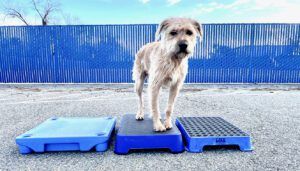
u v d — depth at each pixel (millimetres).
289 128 3480
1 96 6730
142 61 3664
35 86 8906
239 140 2680
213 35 9055
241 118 4082
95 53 9414
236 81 9320
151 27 9102
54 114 4492
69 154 2645
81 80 9586
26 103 5656
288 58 9086
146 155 2607
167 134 2658
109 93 7176
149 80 3125
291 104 5324
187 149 2717
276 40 9023
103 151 2707
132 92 7336
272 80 9266
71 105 5375
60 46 9414
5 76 9680
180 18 3189
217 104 5371
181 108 4945
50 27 9305
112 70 9453
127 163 2404
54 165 2369
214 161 2424
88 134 2727
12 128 3588
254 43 9078
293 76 9180
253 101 5727
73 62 9492
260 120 3941
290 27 8922
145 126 3043
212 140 2662
